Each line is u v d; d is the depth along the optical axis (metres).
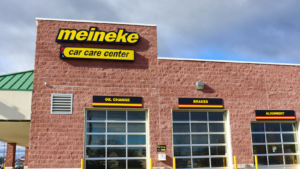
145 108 13.72
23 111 13.02
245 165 14.17
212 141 14.35
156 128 13.62
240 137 14.45
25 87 13.87
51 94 13.02
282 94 15.52
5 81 14.62
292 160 15.19
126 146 13.37
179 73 14.44
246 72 15.27
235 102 14.77
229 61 15.15
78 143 12.79
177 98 14.16
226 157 14.30
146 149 13.51
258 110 14.97
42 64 13.26
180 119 14.27
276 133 15.36
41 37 13.55
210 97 14.52
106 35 13.96
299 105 15.62
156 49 14.45
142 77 14.00
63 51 13.42
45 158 12.41
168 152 13.50
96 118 13.40
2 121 13.43
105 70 13.72
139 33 14.47
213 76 14.80
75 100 13.16
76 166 12.57
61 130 12.77
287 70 15.90
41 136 12.57
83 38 13.74
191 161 13.88
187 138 14.11
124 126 13.58
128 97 13.61
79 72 13.48
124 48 14.13
